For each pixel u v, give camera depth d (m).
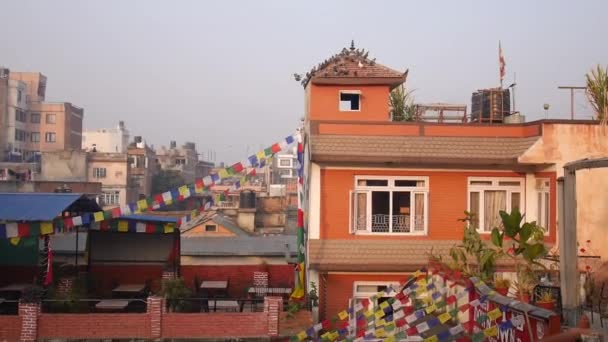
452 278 15.81
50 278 20.30
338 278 19.64
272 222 61.38
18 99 79.81
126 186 68.50
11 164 68.44
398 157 19.72
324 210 19.98
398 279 19.59
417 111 24.89
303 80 23.08
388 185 20.20
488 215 20.41
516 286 16.02
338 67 22.28
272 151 20.55
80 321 17.39
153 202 19.08
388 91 22.03
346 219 20.03
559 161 19.52
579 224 19.36
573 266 14.36
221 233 43.94
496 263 19.12
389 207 20.20
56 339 17.28
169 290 21.36
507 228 14.47
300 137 20.83
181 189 19.33
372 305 16.50
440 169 20.30
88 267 25.02
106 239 25.31
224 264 29.38
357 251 19.66
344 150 19.83
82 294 21.64
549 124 19.64
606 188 19.45
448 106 24.88
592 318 14.72
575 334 4.22
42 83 88.19
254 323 17.75
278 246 32.00
